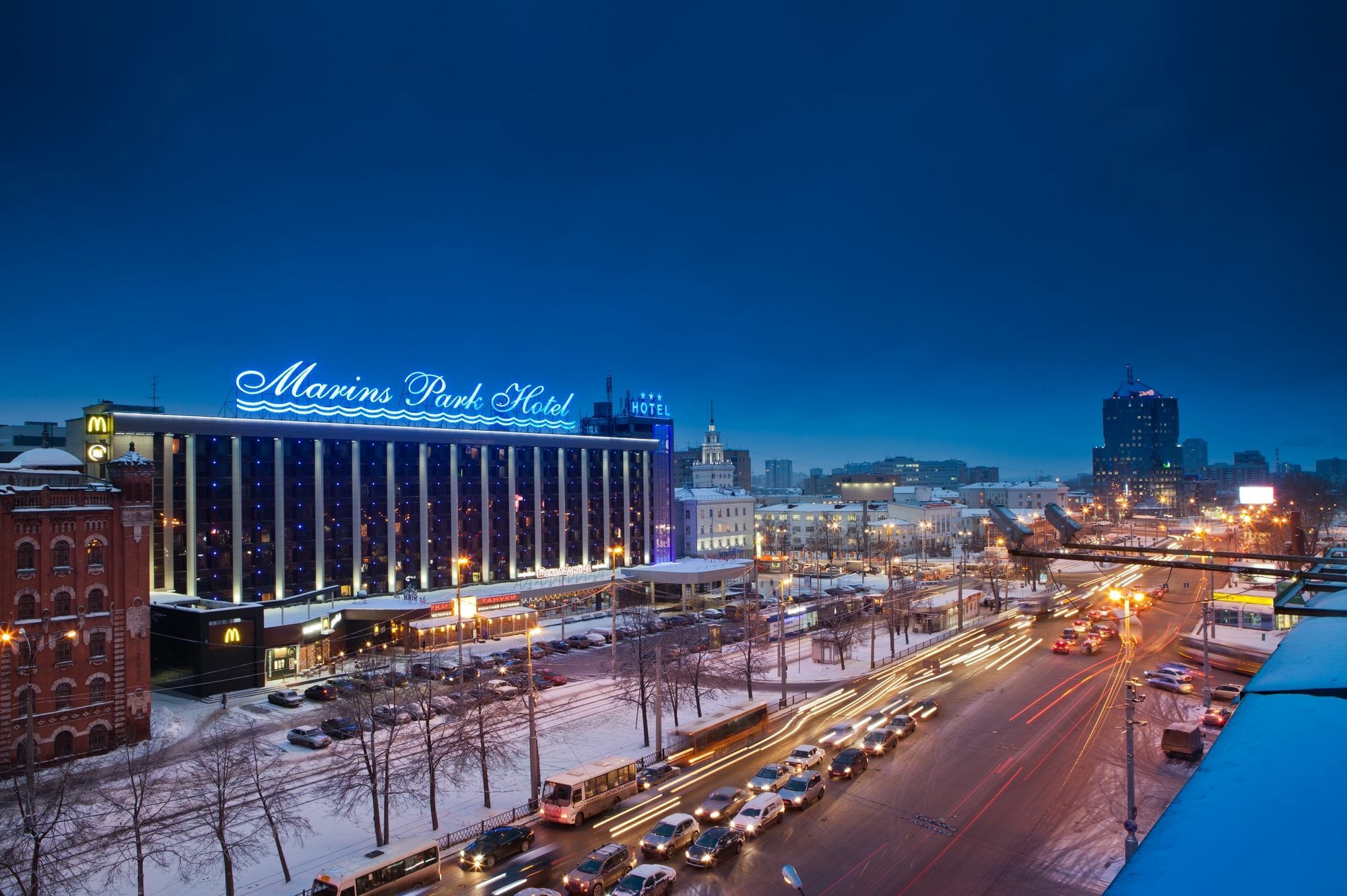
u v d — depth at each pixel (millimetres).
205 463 96250
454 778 46844
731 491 199750
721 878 37656
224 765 42312
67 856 38250
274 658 79188
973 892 35875
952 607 105500
